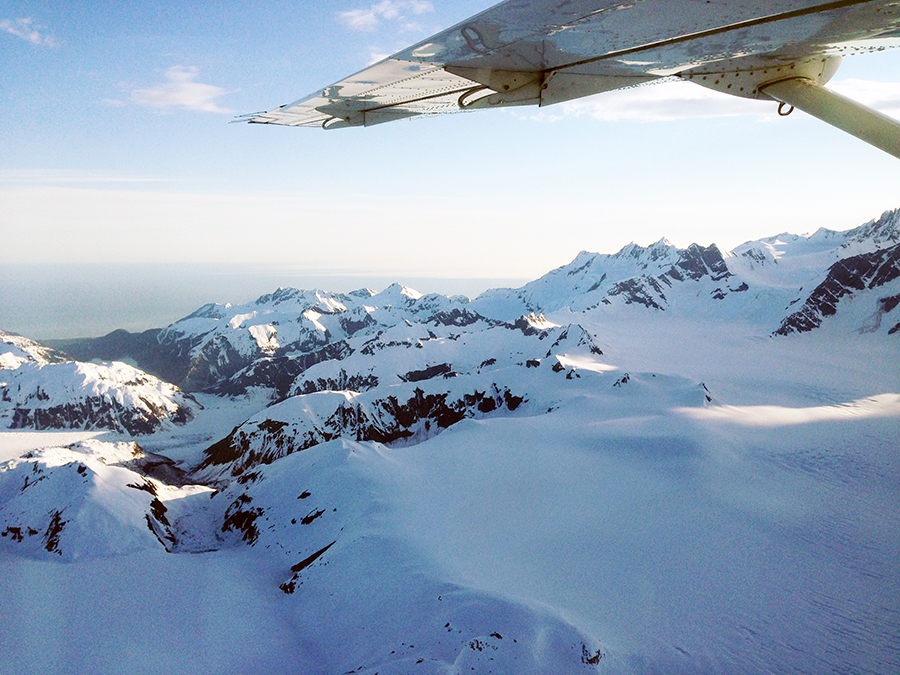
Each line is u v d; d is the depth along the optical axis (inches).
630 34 268.1
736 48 309.7
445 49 275.7
